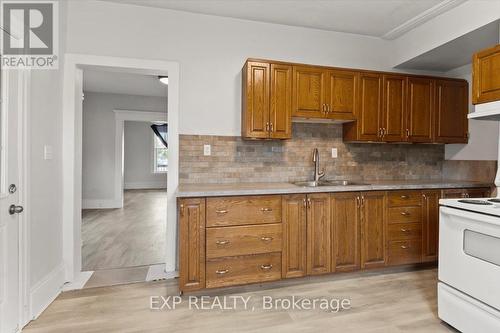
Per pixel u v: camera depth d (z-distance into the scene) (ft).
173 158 9.23
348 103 9.66
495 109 6.26
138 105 21.21
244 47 9.88
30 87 6.60
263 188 8.09
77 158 8.91
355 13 9.38
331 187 8.50
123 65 8.87
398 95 10.13
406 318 6.73
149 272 9.23
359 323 6.50
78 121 8.96
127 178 32.01
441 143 10.77
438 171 12.00
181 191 7.44
